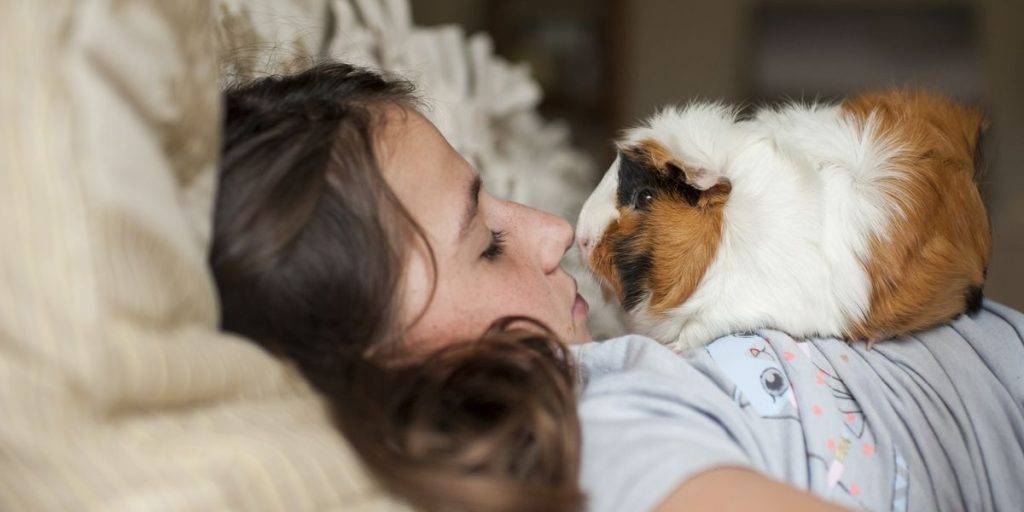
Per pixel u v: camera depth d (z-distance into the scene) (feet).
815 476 2.89
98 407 1.95
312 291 2.67
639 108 18.84
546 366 2.57
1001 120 17.97
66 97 2.04
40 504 1.94
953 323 3.75
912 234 3.69
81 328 1.94
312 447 2.24
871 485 2.92
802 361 3.21
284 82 3.31
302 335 2.68
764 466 2.86
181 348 2.14
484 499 2.20
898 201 3.75
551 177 9.16
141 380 2.01
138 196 2.10
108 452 1.96
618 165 4.89
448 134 6.53
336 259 2.68
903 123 4.07
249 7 5.06
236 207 2.66
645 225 4.56
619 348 3.28
